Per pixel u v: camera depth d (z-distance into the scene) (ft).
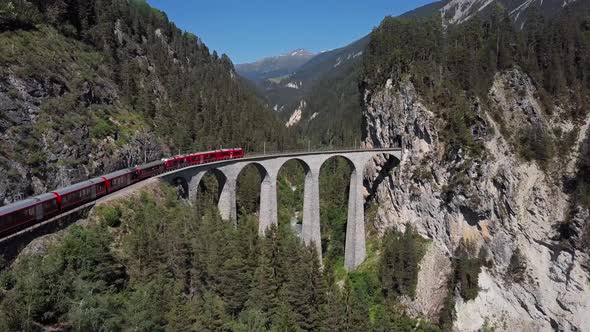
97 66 284.00
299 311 176.24
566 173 271.08
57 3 285.02
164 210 195.11
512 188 274.16
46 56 231.09
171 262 156.97
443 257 289.74
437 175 293.64
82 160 206.39
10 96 185.78
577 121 288.51
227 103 507.30
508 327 265.95
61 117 209.36
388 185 326.65
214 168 227.20
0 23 222.48
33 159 177.37
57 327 102.89
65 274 114.83
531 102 295.28
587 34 328.08
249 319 151.43
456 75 308.60
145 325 114.21
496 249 276.21
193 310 142.00
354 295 266.16
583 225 251.60
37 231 139.74
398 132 315.37
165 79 401.70
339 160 476.54
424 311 269.44
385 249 297.94
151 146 278.05
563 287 256.93
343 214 358.23
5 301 97.91
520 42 320.50
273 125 555.69
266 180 252.42
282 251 205.26
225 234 194.29
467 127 287.89
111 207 172.55
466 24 360.28
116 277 139.64
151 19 507.71
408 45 336.70
